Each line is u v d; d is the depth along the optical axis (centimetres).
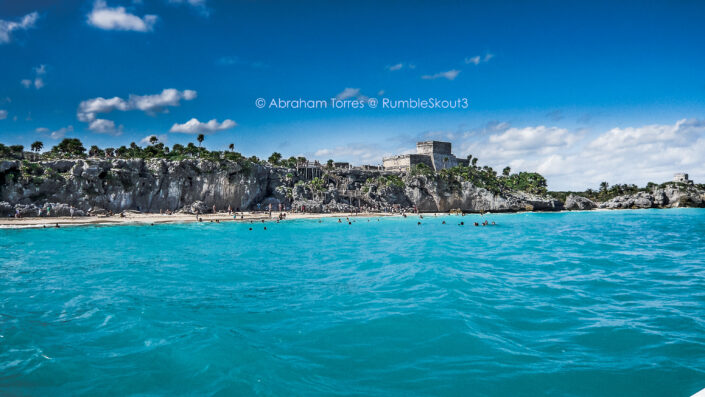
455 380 1110
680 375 1118
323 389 1063
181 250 4203
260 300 2016
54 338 1453
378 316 1703
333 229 7569
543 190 17712
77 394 1039
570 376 1125
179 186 10781
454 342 1396
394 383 1099
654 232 6775
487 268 2955
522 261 3334
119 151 12388
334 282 2470
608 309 1805
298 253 3978
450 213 14212
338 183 14638
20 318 1698
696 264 3167
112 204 9744
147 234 6059
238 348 1344
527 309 1803
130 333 1500
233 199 11475
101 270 2941
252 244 4866
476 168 18400
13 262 3319
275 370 1179
